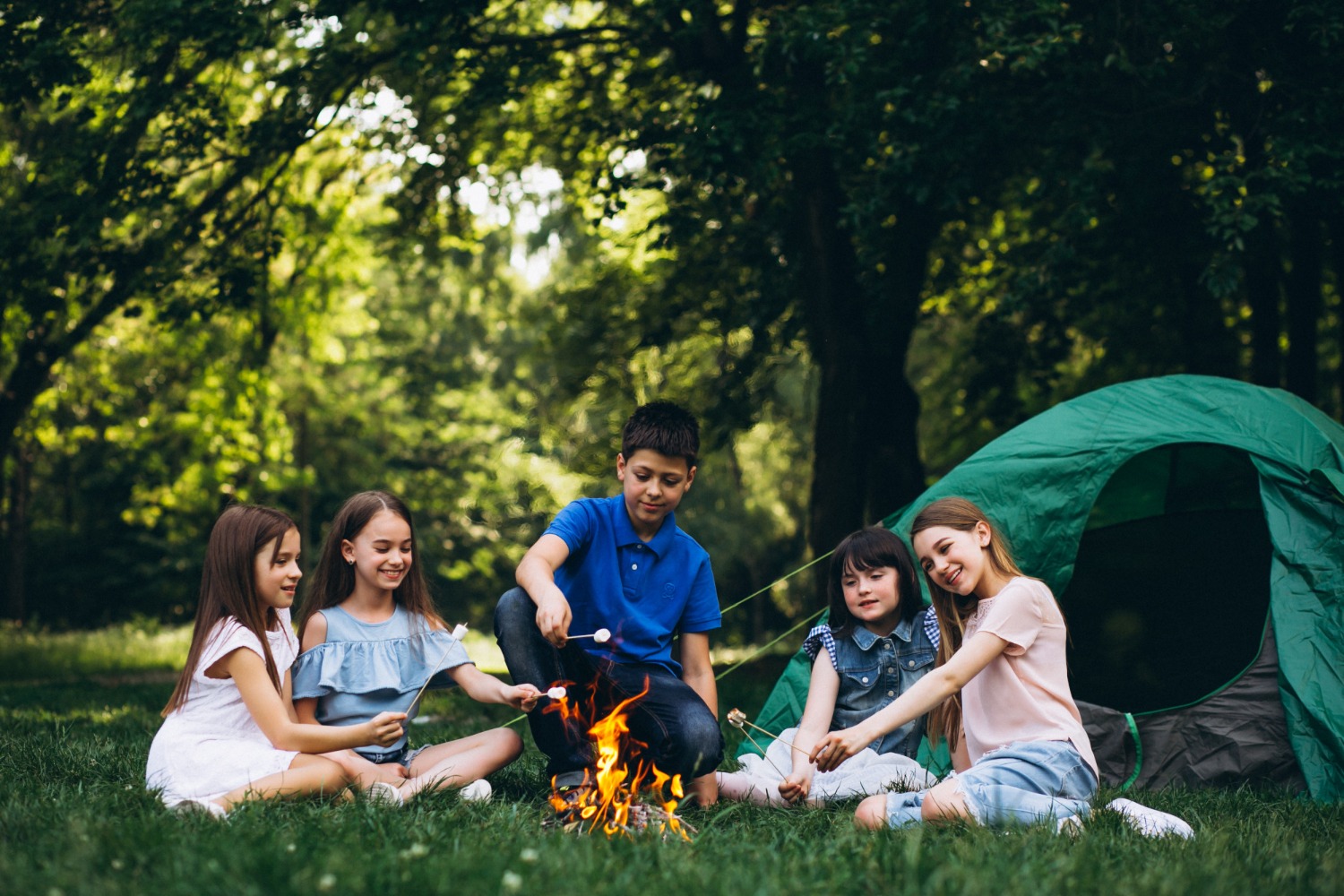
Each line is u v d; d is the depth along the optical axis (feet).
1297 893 8.21
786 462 89.45
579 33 34.06
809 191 33.50
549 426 59.88
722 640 92.84
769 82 30.68
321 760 11.37
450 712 24.90
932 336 52.60
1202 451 20.72
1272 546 16.15
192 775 11.27
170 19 28.19
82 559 90.89
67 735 17.28
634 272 48.37
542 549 12.20
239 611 11.60
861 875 8.23
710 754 11.71
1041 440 17.47
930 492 17.66
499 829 9.74
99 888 7.49
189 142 31.45
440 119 38.93
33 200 31.96
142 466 79.77
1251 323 36.65
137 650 56.54
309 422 75.61
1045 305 36.17
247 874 7.70
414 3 28.76
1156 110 26.78
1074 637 20.89
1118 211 30.32
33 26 30.76
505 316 78.84
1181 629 20.39
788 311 39.52
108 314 35.32
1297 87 24.77
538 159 42.91
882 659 13.98
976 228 41.70
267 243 35.68
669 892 7.77
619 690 12.18
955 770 12.72
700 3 30.66
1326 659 15.23
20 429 60.23
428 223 43.52
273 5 29.43
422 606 13.30
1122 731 15.66
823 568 34.19
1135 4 25.67
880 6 26.48
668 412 12.76
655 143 30.25
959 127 26.81
